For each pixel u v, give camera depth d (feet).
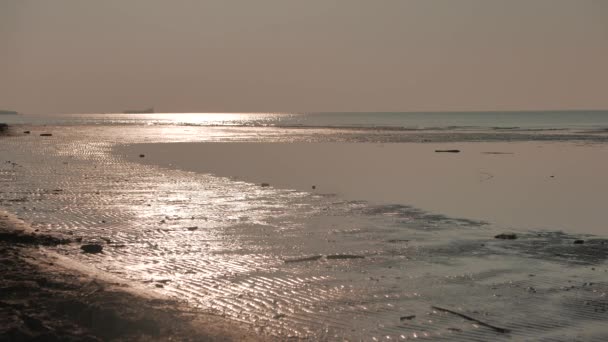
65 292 37.32
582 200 82.74
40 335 30.94
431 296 40.63
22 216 66.90
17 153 148.05
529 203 79.77
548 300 39.88
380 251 52.75
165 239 56.65
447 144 197.16
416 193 87.66
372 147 181.88
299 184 95.45
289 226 63.10
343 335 33.88
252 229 61.36
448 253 52.31
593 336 33.86
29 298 36.11
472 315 37.09
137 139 212.64
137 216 67.56
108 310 34.45
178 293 40.81
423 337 33.65
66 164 121.70
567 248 54.44
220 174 107.04
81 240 55.47
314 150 167.84
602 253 52.65
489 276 45.39
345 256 50.83
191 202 77.10
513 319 36.42
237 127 350.23
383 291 41.57
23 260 44.68
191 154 149.59
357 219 67.36
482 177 108.17
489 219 68.18
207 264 48.14
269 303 39.06
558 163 133.69
